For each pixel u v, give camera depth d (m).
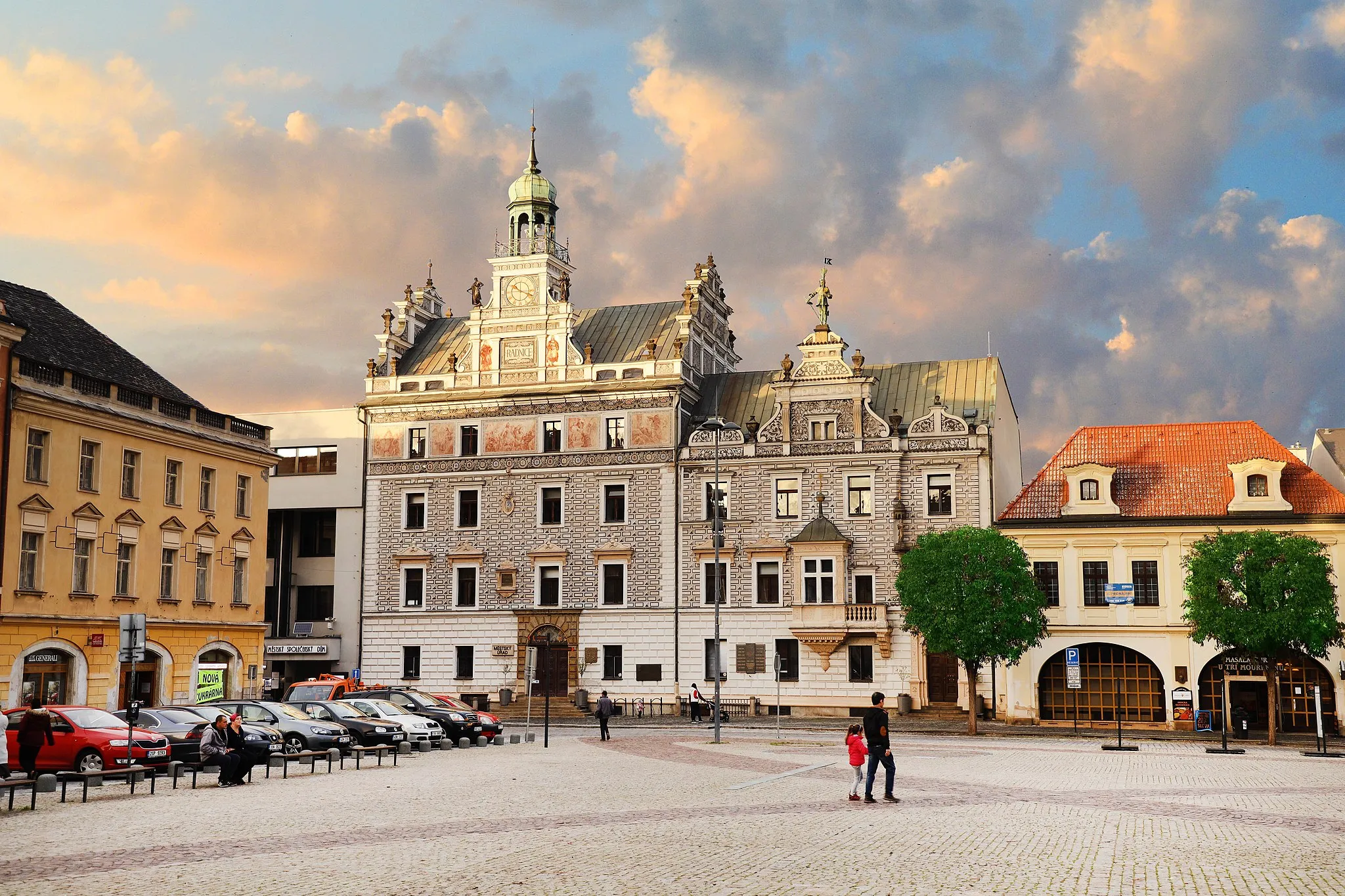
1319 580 55.34
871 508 75.38
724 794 31.41
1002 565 60.91
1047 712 68.06
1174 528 66.94
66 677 56.84
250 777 35.41
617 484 80.19
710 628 77.31
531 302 83.44
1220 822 26.08
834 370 76.94
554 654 80.19
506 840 23.27
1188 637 65.94
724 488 78.19
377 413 85.25
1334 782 35.56
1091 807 28.67
